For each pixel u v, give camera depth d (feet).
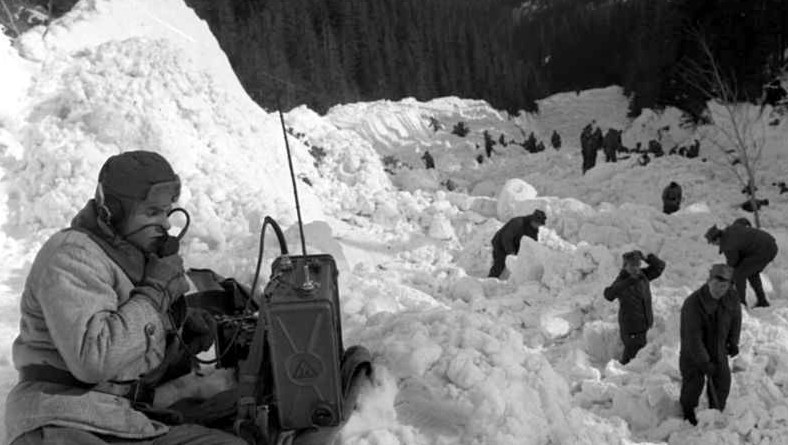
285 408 7.50
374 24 144.15
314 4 135.74
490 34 207.31
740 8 95.50
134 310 7.02
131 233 7.35
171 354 7.95
